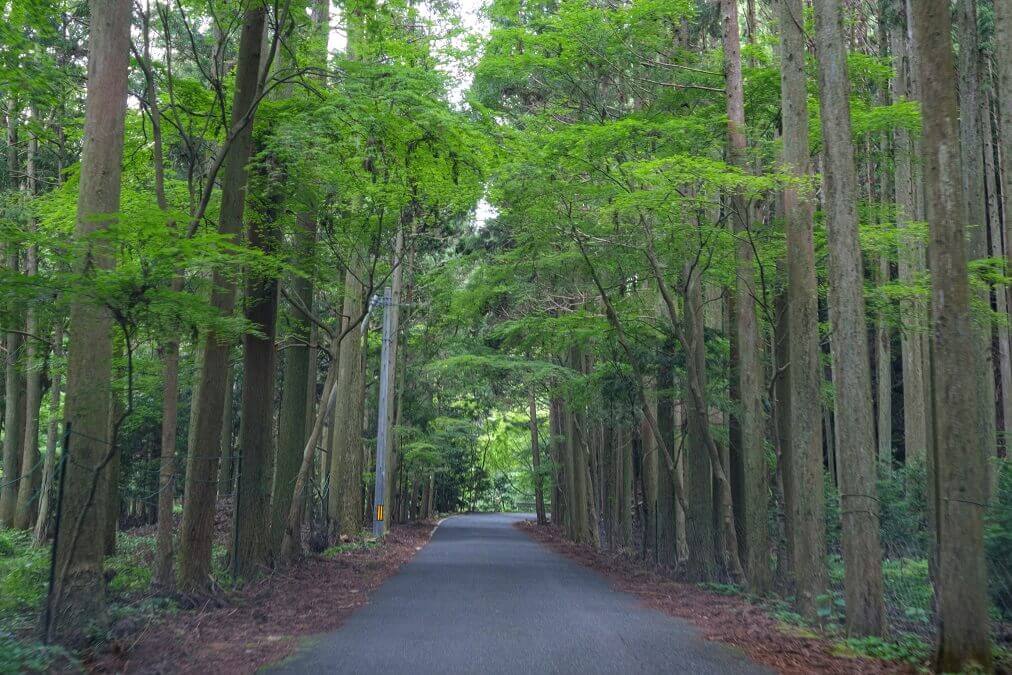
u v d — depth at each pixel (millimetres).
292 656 7844
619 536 27094
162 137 14547
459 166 14484
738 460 18031
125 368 15234
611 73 16719
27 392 23125
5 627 7820
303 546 19984
